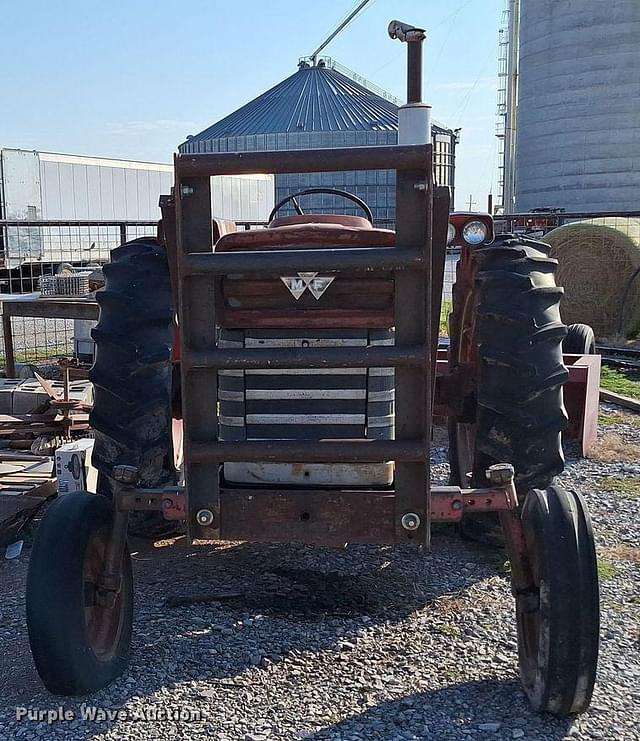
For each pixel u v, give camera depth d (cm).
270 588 379
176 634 337
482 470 359
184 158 263
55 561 279
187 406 279
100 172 2075
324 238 277
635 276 1114
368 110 2994
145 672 310
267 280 281
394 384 288
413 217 263
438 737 272
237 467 302
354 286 278
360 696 294
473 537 420
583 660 261
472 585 380
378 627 343
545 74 4266
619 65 4056
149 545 434
